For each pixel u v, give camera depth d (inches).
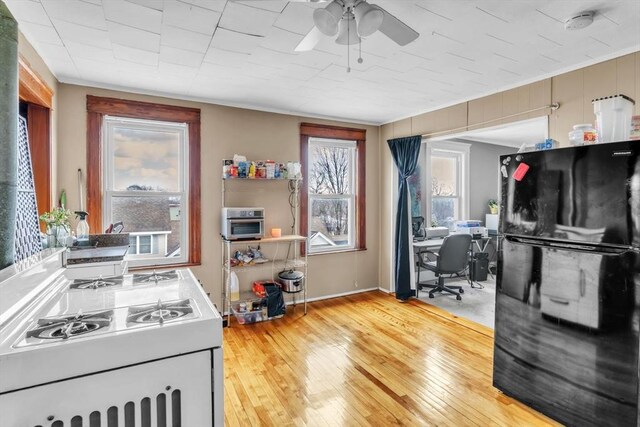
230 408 81.7
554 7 71.3
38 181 99.4
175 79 114.6
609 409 65.7
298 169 148.1
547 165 75.7
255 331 128.1
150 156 132.6
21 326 44.8
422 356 107.7
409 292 165.8
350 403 83.4
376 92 129.0
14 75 52.3
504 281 84.8
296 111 155.7
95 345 40.3
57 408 38.6
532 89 113.4
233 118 143.2
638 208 62.1
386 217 179.8
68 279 72.2
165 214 135.3
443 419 77.2
